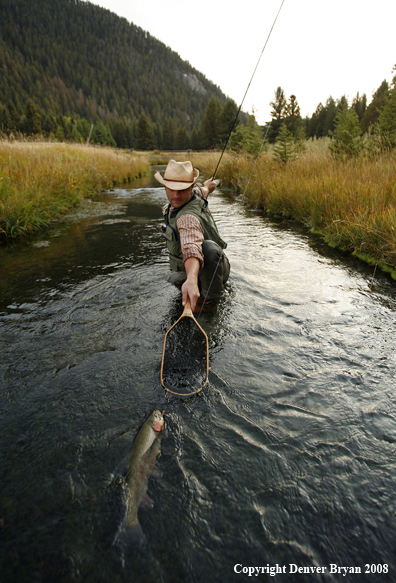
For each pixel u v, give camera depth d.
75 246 5.23
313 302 3.14
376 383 2.04
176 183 2.52
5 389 2.06
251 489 1.42
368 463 1.52
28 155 9.84
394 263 3.90
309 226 6.20
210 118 60.47
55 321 2.88
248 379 2.11
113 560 1.18
